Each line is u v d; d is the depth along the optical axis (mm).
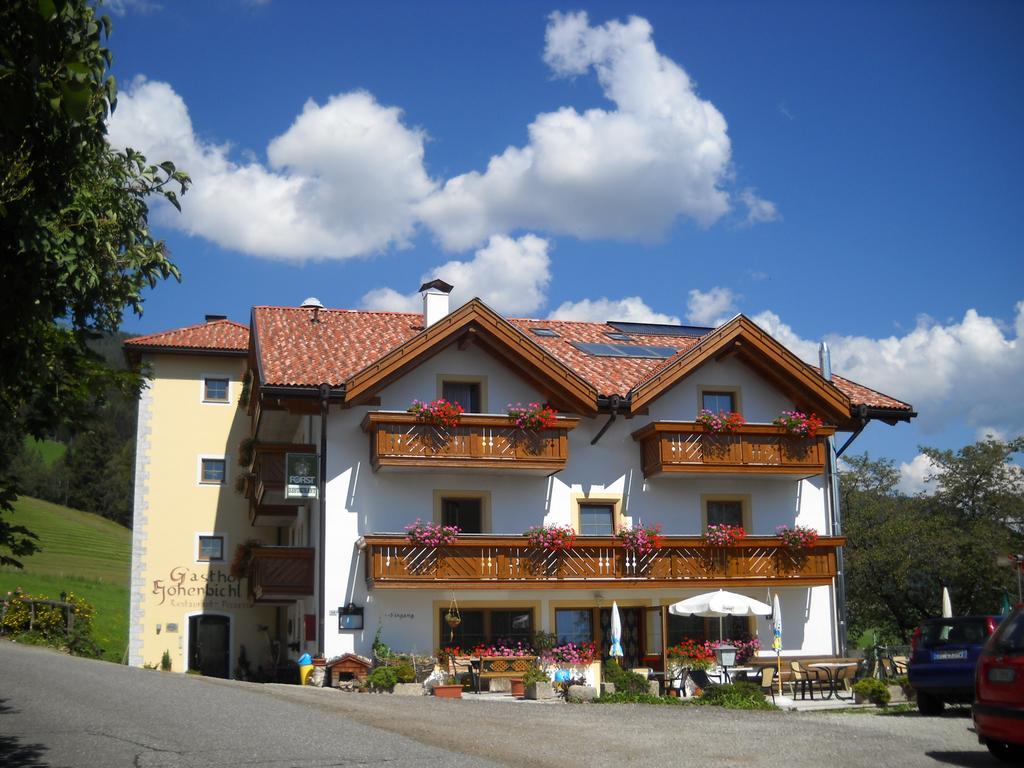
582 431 26312
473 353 25719
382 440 23859
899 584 29812
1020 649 10758
